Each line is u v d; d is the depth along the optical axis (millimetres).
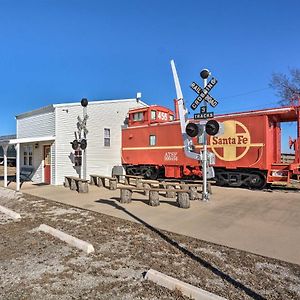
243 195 10508
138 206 8578
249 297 3305
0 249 4977
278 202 9133
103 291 3469
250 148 12125
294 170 11305
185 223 6621
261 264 4254
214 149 13141
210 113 8984
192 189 9656
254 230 6027
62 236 5430
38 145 15492
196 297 3246
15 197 10805
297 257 4508
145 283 3656
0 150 30828
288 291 3449
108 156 16250
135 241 5344
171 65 10492
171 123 14695
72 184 12359
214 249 4910
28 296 3373
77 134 14664
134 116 16812
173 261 4383
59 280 3770
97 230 6098
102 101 15898
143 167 16125
